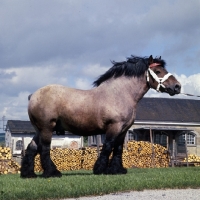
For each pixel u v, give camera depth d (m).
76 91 11.15
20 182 9.45
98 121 11.00
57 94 10.91
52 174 10.91
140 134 41.97
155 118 43.66
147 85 11.64
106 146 10.99
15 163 21.06
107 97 11.09
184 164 30.56
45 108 10.75
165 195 7.87
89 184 8.51
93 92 11.20
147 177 10.10
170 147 43.06
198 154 45.06
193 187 8.84
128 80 11.41
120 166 11.53
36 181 9.53
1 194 7.47
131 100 11.34
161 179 9.42
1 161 20.70
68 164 25.28
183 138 44.66
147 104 45.91
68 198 7.61
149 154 27.22
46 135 10.84
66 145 46.00
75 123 10.95
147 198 7.57
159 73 11.62
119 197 7.65
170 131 42.84
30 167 11.16
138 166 26.62
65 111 10.88
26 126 50.12
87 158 25.62
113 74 11.39
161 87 11.59
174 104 47.03
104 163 11.09
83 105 10.95
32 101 10.89
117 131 11.00
